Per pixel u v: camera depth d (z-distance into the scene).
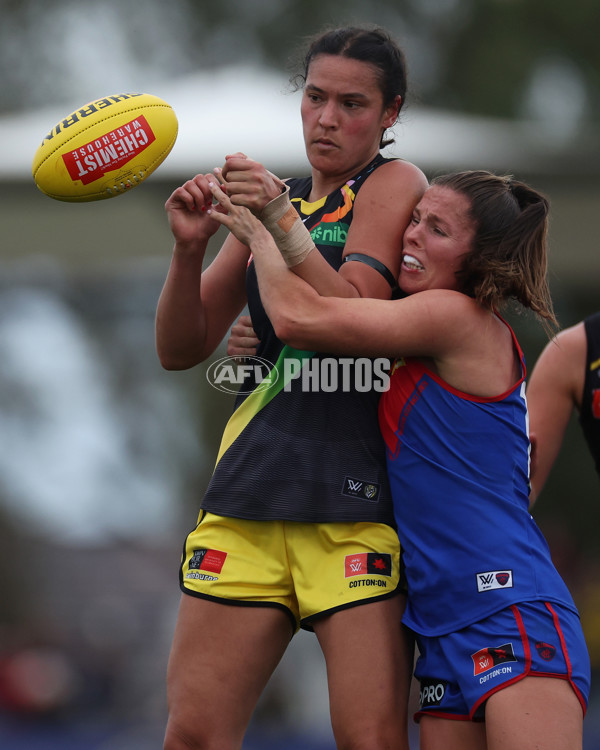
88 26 60.50
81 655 39.19
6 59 60.50
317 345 11.19
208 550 12.09
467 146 25.78
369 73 11.88
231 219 11.64
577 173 24.70
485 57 53.47
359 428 11.88
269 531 11.95
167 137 12.15
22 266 27.20
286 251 11.22
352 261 11.72
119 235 25.91
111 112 11.81
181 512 55.44
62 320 56.59
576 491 42.44
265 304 11.38
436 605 11.25
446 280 11.80
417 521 11.52
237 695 11.84
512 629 10.83
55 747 28.09
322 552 11.77
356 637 11.38
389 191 11.98
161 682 37.38
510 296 12.00
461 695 10.95
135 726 31.56
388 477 11.87
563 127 50.19
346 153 12.04
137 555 56.94
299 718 32.88
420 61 55.62
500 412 11.58
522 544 11.23
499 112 52.47
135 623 44.97
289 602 12.03
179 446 55.16
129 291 49.31
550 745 10.32
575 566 38.25
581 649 11.02
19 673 34.59
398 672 11.41
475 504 11.30
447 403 11.54
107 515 58.97
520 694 10.55
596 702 29.69
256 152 24.61
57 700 34.22
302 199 12.62
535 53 53.66
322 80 11.95
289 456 11.83
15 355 57.62
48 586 52.19
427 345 11.38
